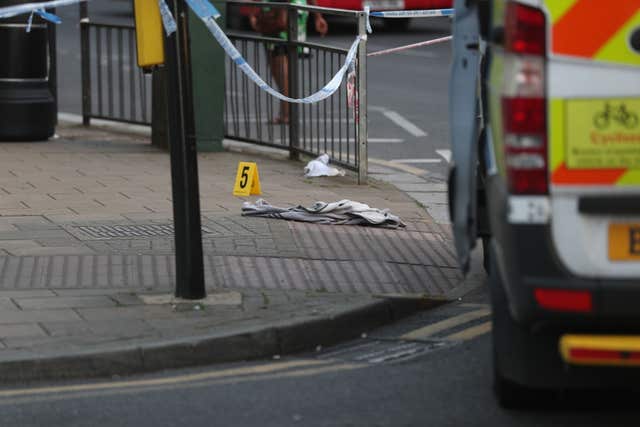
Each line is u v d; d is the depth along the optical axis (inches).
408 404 645.9
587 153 535.5
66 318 779.4
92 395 674.2
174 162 816.9
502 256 561.6
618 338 534.0
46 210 1096.2
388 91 2044.8
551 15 535.8
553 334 583.8
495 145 584.1
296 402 655.1
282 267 919.7
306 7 1353.3
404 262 954.7
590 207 531.8
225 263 922.7
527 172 538.3
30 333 748.0
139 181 1239.5
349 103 1284.4
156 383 698.2
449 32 2795.3
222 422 622.8
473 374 699.4
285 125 1429.6
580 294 532.4
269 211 1082.7
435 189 1275.8
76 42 2726.4
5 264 907.4
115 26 1606.8
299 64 1378.0
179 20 792.9
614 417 615.8
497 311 602.5
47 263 911.0
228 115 1519.4
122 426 619.2
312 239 1005.8
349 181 1293.1
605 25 533.0
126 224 1042.1
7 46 1434.5
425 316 844.6
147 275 886.4
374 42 2591.0
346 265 935.0
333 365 733.3
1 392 681.0
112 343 729.0
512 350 597.3
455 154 636.7
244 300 829.8
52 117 1488.7
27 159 1357.0
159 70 1438.2
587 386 591.2
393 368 719.7
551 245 537.3
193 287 824.9
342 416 627.8
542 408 627.5
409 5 2706.7
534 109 537.3
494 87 584.1
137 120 1640.0
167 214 1085.1
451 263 961.5
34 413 642.2
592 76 534.6
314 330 778.8
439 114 1829.5
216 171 1318.9
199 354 735.1
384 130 1692.9
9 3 1390.3
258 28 1731.1
